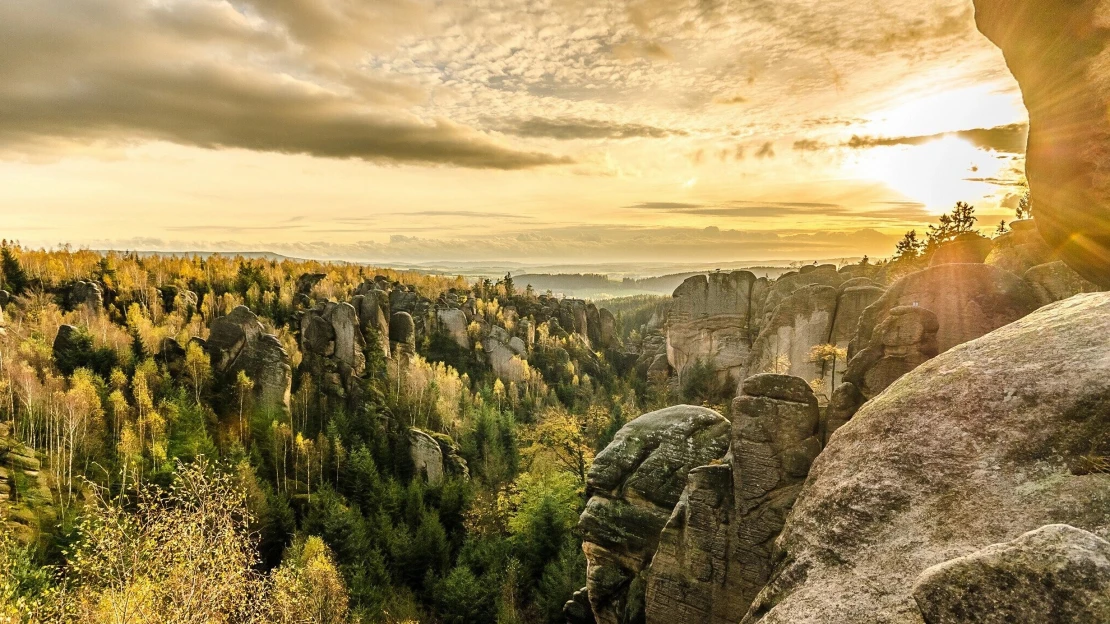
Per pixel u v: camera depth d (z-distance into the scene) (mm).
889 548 11508
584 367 147000
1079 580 7004
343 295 149750
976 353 13914
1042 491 10453
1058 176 13883
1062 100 13273
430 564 57625
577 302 181500
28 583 27547
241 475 58375
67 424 61281
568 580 45562
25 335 88125
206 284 144750
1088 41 12312
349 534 56312
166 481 59250
